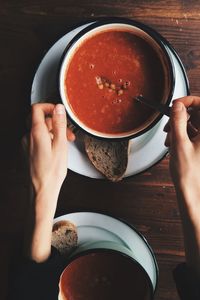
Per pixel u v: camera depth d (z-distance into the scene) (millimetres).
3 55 831
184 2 823
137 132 767
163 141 811
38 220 720
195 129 748
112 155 803
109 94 770
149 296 761
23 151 774
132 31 747
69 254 818
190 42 829
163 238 857
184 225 716
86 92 769
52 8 827
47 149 704
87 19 824
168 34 828
